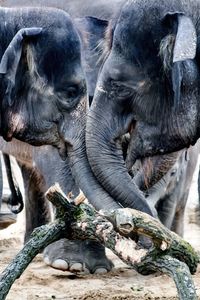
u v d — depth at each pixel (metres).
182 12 11.77
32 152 13.72
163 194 13.89
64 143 12.49
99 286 11.15
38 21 12.34
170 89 11.95
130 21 11.89
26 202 14.66
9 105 12.23
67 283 11.40
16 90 12.27
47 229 6.84
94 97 12.17
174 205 14.38
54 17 12.38
